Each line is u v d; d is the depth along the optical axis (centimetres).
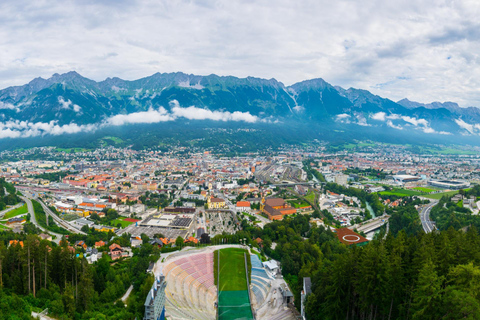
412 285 16300
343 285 18988
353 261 18850
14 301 18238
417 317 14650
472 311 12962
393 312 17025
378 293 17175
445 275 16250
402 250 17862
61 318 18712
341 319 18788
